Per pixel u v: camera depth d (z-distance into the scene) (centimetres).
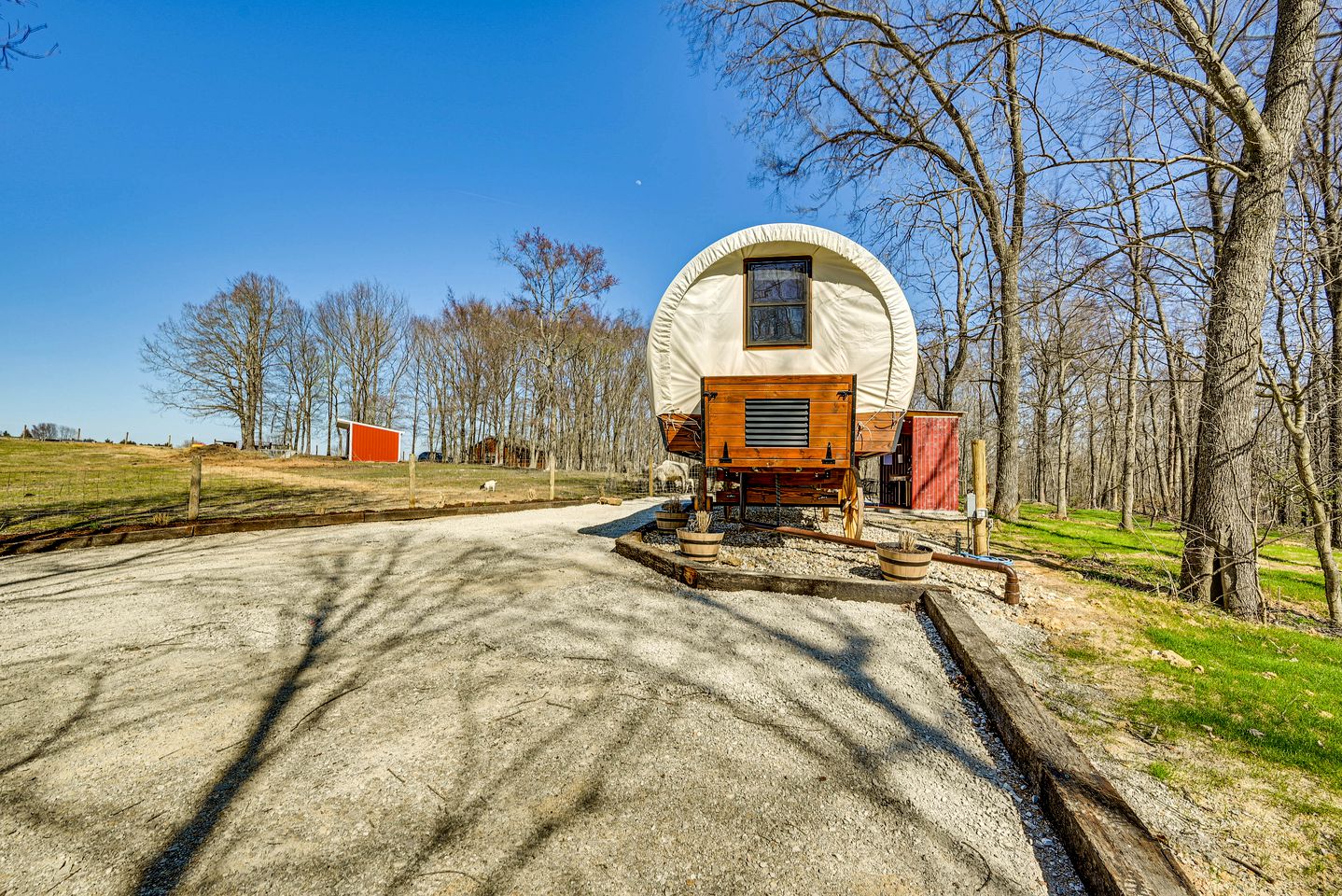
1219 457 579
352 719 273
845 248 598
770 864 185
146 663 334
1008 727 266
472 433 4862
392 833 193
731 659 361
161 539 733
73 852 180
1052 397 1959
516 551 700
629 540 691
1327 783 248
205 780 220
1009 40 768
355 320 4838
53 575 537
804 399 579
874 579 557
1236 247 581
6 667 323
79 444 2741
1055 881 183
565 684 317
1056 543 991
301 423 4759
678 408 639
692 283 632
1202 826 217
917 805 221
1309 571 924
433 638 385
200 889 167
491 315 4484
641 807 212
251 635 384
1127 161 605
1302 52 554
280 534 805
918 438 1573
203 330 4075
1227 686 354
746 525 716
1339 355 675
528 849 187
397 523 962
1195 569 588
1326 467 727
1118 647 427
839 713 295
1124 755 268
